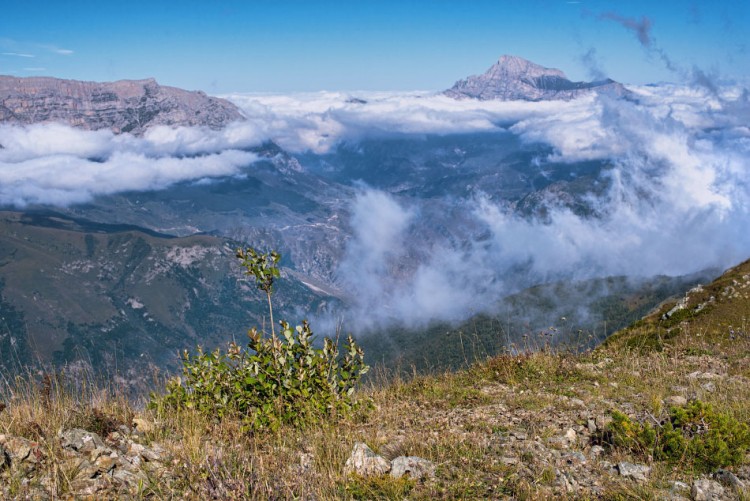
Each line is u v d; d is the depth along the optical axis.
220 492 5.95
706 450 7.50
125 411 8.23
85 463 6.16
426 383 12.77
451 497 6.23
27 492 5.42
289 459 7.30
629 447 8.02
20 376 7.71
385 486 6.39
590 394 11.99
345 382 9.86
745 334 21.05
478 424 9.33
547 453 7.79
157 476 6.24
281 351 9.60
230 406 9.05
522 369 14.21
